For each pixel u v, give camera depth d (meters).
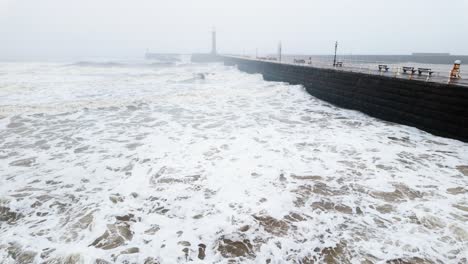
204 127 13.38
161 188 7.53
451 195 7.04
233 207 6.62
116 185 7.73
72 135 12.05
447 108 10.90
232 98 21.14
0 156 9.76
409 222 5.98
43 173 8.48
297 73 25.52
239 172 8.48
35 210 6.58
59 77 35.75
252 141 11.32
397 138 11.41
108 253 5.14
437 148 10.19
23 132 12.38
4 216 6.38
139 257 5.08
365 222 6.02
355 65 25.94
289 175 8.27
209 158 9.55
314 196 7.11
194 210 6.53
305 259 5.02
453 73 13.27
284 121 14.51
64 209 6.63
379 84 14.66
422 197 6.97
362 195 7.12
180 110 16.94
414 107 12.49
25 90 24.03
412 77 13.77
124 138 11.71
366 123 13.88
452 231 5.62
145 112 16.33
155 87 28.25
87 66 61.88
